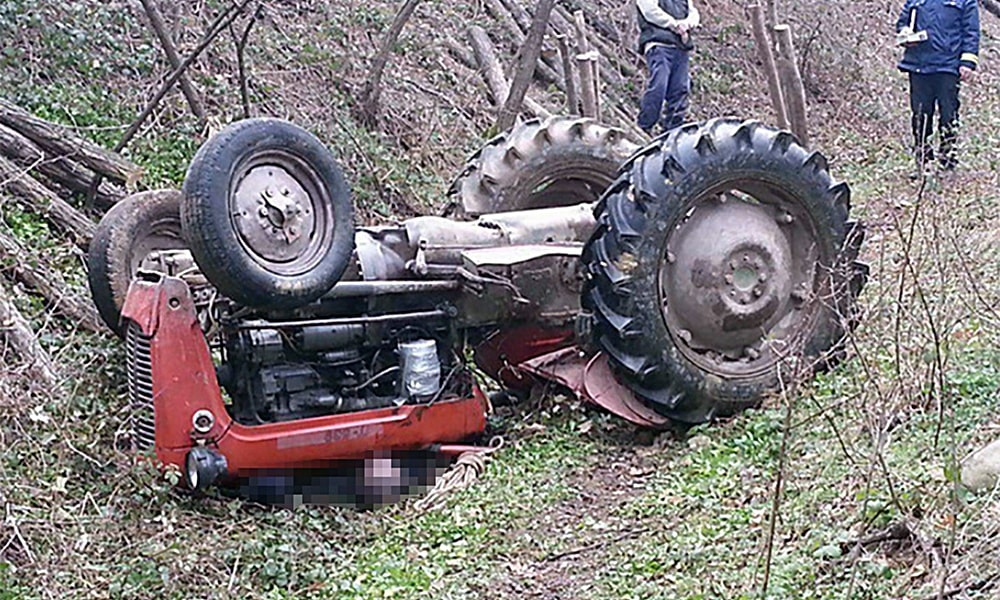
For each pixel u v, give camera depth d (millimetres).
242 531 5574
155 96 9047
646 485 5891
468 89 12922
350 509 5992
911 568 4293
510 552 5277
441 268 6332
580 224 6910
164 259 6191
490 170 7477
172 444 5629
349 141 10742
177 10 10906
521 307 6492
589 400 6480
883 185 11555
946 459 4809
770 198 6723
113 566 5180
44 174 8312
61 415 6152
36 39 9805
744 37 16703
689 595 4523
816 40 16750
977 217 8719
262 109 10625
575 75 13352
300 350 6020
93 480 5797
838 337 6719
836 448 5438
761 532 4883
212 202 5418
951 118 12023
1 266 7234
